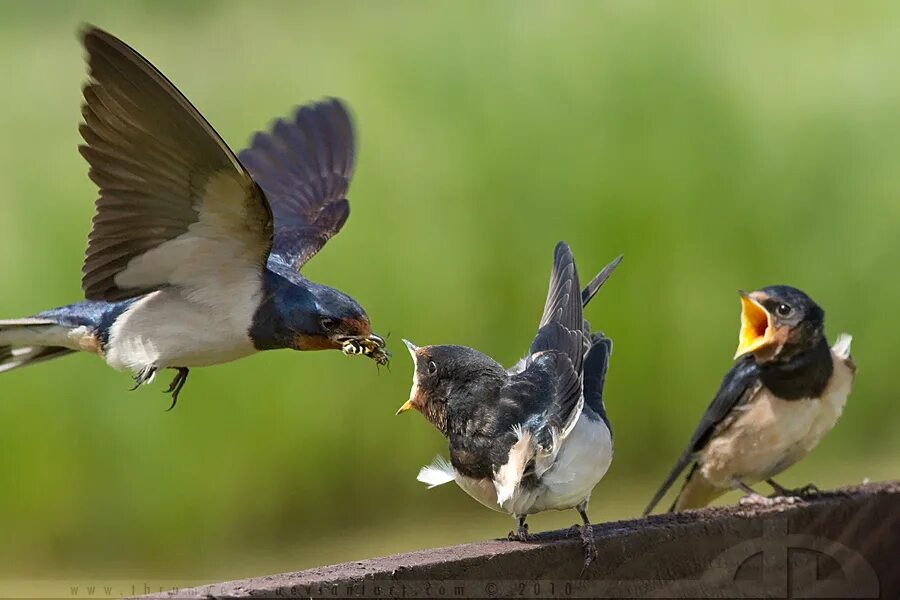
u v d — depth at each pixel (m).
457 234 14.16
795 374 8.88
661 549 6.91
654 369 14.71
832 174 15.13
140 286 7.16
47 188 13.16
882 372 15.44
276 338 7.34
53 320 7.46
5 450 12.95
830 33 15.56
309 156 9.20
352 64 14.79
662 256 14.59
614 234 14.52
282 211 8.84
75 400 13.07
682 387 14.73
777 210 14.92
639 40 14.97
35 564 13.16
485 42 14.86
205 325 7.27
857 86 15.34
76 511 13.20
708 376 14.74
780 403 8.94
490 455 6.64
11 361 7.66
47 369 13.00
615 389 14.70
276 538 13.73
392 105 14.52
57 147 13.57
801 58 15.39
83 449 13.12
